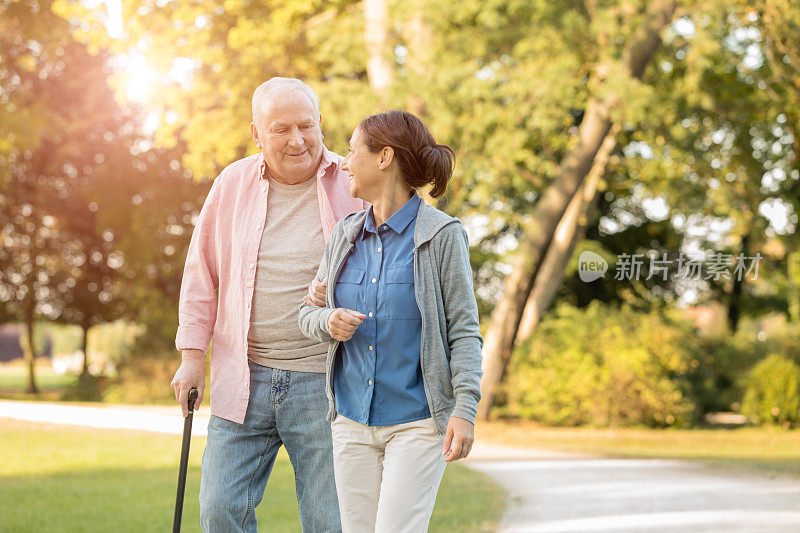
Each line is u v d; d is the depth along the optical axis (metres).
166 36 20.31
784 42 17.11
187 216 28.09
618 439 16.17
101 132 29.73
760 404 18.66
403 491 3.34
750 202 20.34
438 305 3.36
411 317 3.39
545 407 18.44
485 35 17.42
